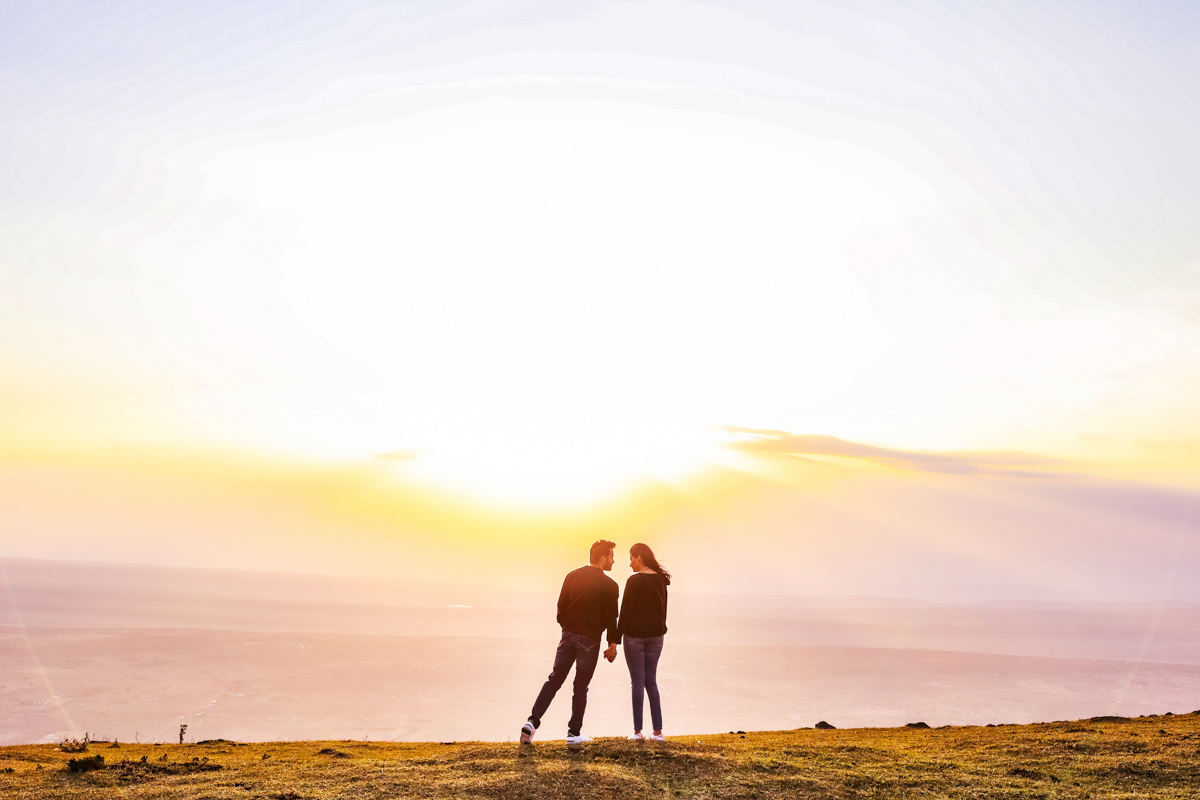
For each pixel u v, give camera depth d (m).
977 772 12.29
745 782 11.02
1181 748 13.64
